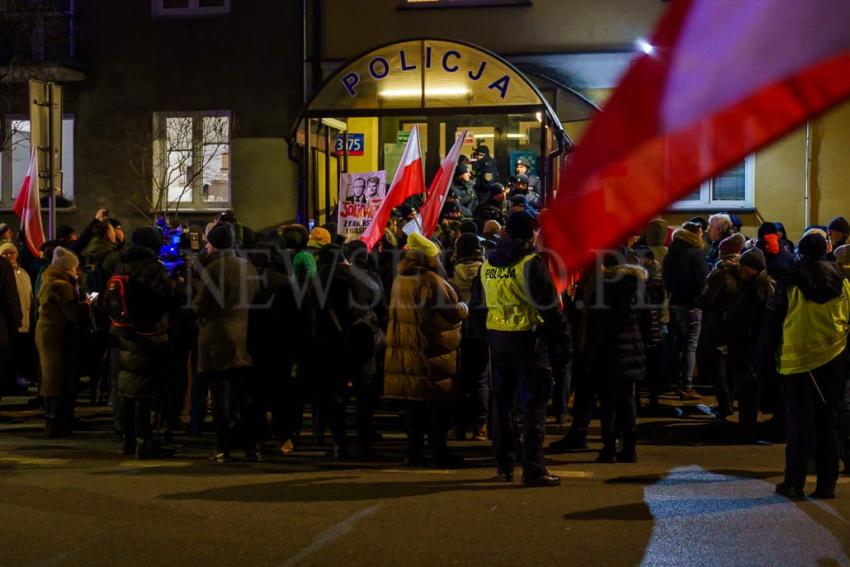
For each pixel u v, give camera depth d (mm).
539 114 15016
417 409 8281
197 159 18016
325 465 8375
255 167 17844
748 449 9094
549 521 6293
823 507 6688
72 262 9930
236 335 8312
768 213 16719
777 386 9438
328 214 16750
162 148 18047
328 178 16750
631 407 8414
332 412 8617
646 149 2219
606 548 5656
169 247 12008
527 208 11375
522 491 7230
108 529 6082
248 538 5875
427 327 8086
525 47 17156
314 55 17625
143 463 8406
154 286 8492
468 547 5676
